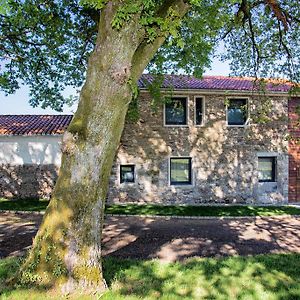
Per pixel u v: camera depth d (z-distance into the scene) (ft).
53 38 32.14
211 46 32.53
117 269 18.95
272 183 52.13
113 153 15.55
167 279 17.49
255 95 50.90
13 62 34.42
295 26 30.68
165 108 50.47
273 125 52.26
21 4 25.79
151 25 15.12
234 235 30.30
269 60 33.47
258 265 20.31
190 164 50.93
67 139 14.79
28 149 52.08
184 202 50.16
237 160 51.34
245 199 51.21
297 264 20.66
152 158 49.85
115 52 14.28
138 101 47.80
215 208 46.39
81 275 14.29
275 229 33.45
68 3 28.78
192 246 25.82
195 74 33.60
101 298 14.07
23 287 14.07
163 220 37.91
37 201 48.42
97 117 14.62
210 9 28.17
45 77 36.78
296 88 32.32
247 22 31.71
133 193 49.49
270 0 26.18
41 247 14.53
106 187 15.55
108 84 14.44
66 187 14.70
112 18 14.25
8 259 20.34
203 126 50.78
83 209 14.64
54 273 14.08
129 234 30.19
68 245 14.34
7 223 34.22
